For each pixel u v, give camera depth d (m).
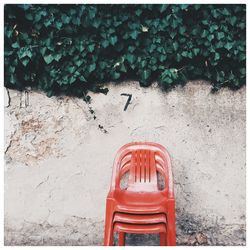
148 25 3.44
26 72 3.50
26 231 3.62
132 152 3.34
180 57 3.47
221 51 3.48
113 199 2.94
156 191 3.27
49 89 3.54
